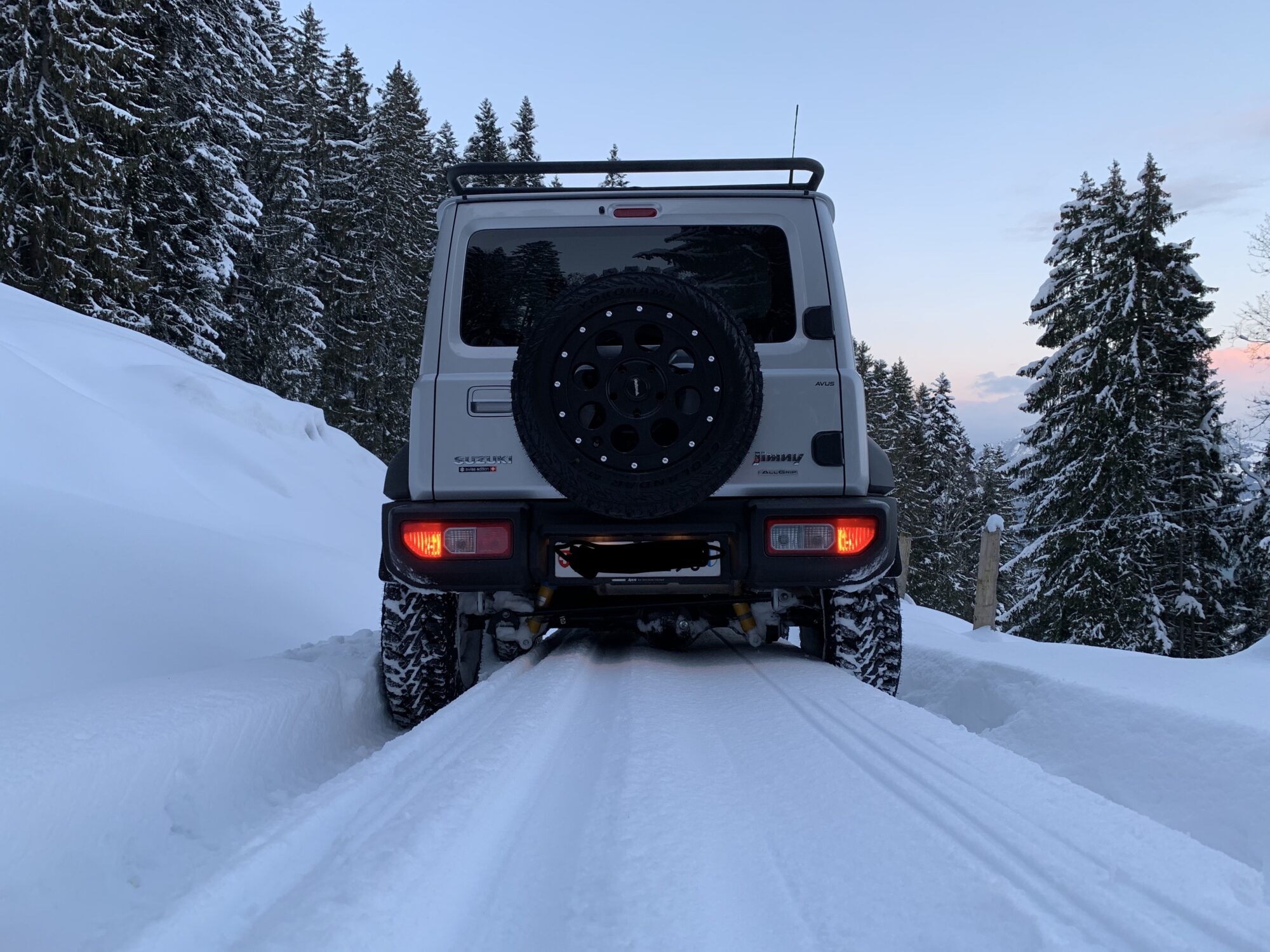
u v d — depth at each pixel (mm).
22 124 18391
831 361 3531
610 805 1863
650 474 3203
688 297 3184
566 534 3348
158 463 9258
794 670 3457
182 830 2246
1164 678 3975
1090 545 23578
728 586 3576
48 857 1828
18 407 8180
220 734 2502
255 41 26891
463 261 3656
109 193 20344
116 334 13133
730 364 3199
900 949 1280
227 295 28031
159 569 5730
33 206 18578
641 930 1345
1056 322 26609
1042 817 1780
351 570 8594
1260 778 2734
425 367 3547
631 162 3729
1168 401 24453
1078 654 4875
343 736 3277
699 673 3482
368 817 1769
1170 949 1219
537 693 2920
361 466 14680
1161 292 25000
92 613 4680
